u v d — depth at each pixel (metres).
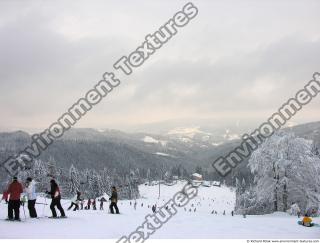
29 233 15.25
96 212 28.38
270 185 45.59
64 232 16.02
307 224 21.64
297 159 44.41
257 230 18.97
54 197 20.92
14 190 18.62
